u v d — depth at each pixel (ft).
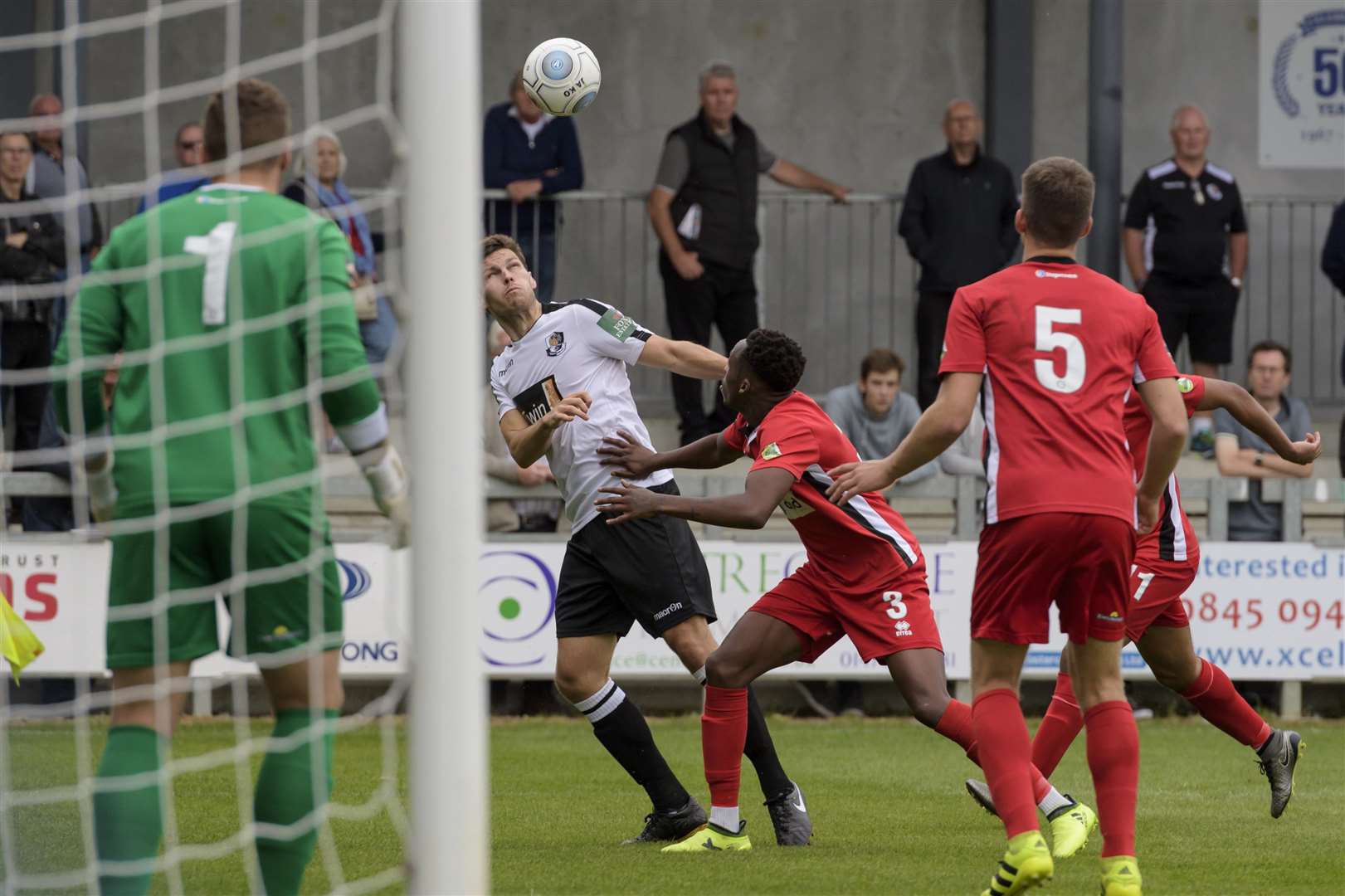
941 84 153.07
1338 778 82.99
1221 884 52.70
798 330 148.87
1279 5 153.79
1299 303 152.56
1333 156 154.30
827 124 152.66
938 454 47.42
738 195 123.95
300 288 43.88
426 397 39.55
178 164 113.70
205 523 42.60
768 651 59.26
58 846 57.47
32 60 133.28
